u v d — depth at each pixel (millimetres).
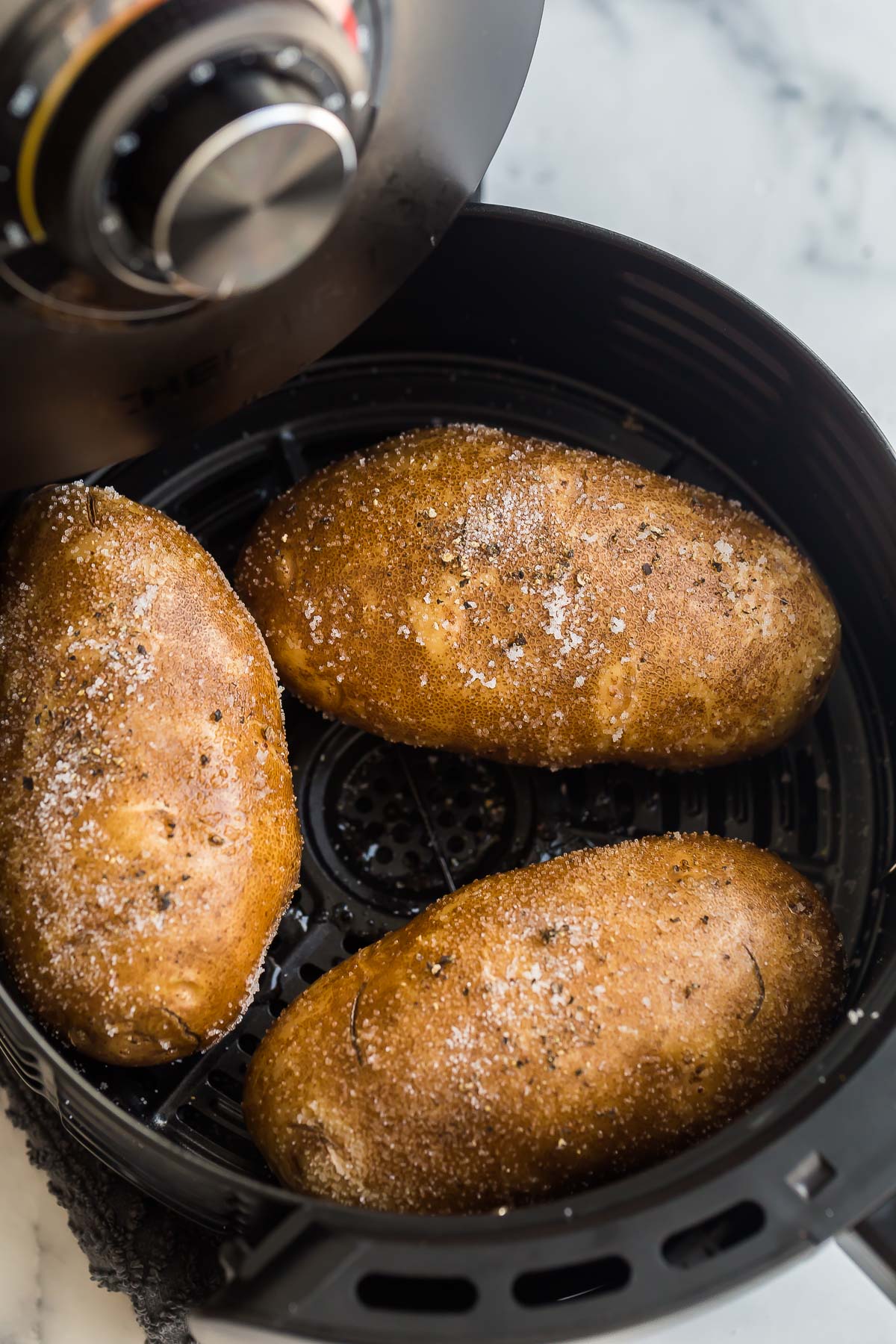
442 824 486
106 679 415
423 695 448
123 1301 453
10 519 449
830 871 470
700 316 473
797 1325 466
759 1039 417
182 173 347
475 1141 406
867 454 452
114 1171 432
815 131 548
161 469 496
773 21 550
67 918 409
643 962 414
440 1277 361
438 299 495
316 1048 416
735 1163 372
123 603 422
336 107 359
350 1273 361
